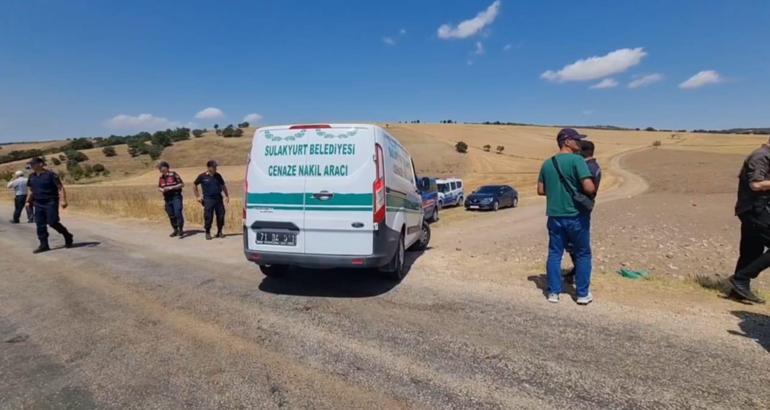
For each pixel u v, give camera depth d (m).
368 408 2.89
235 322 4.52
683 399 2.99
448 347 3.86
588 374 3.35
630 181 47.41
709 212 16.44
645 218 14.77
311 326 4.40
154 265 7.32
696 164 62.38
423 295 5.51
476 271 6.86
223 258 7.94
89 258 7.93
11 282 6.19
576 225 5.00
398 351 3.78
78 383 3.24
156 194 31.70
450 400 2.98
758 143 112.44
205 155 93.31
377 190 5.45
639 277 6.24
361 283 6.13
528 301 5.23
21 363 3.58
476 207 21.84
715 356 3.66
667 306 4.96
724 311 4.78
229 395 3.06
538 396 3.03
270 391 3.12
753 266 4.91
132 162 91.06
